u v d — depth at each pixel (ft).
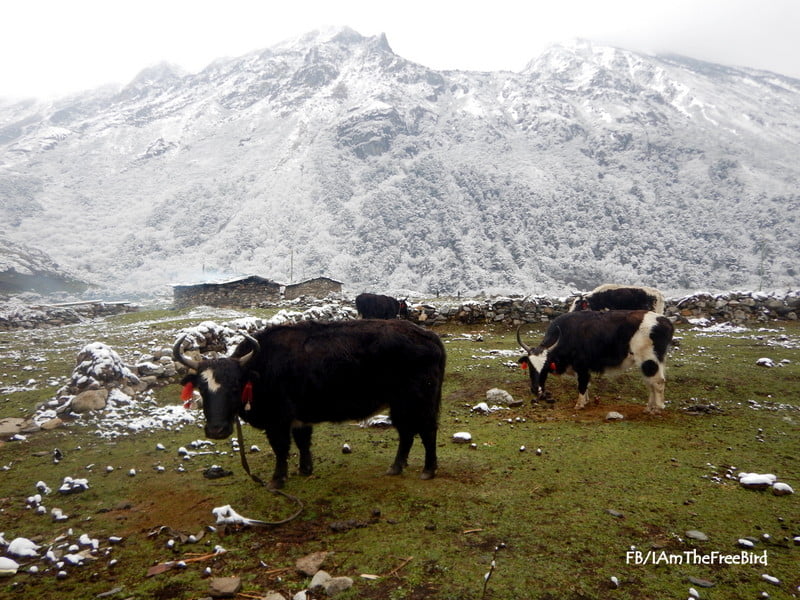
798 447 21.11
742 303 55.77
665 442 21.68
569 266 569.23
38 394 29.48
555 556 12.39
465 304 57.21
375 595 10.85
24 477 18.80
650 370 26.63
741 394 29.43
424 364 17.95
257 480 17.72
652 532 13.69
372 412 18.24
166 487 17.67
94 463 20.17
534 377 29.07
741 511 15.07
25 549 13.28
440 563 12.06
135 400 28.27
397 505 15.49
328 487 17.16
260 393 17.44
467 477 17.81
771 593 11.00
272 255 546.67
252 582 11.58
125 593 11.34
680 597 10.83
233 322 42.88
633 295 52.60
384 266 531.91
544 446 21.25
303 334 17.94
